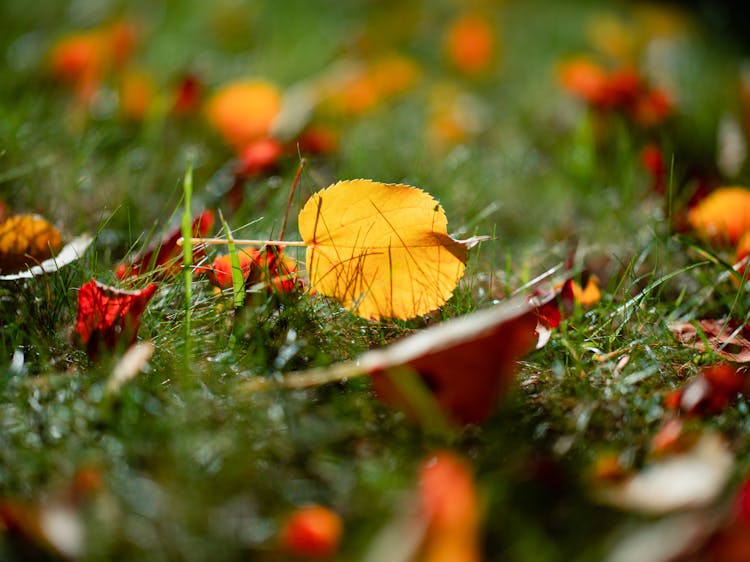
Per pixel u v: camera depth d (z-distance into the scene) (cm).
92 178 66
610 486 42
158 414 45
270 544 41
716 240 59
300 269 55
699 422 46
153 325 50
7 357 48
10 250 52
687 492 41
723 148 75
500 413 46
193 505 41
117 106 75
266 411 45
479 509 41
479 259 60
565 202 69
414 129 81
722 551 39
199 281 52
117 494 41
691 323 53
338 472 43
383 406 46
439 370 44
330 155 71
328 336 50
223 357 48
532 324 46
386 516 41
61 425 45
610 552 40
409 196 49
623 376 49
